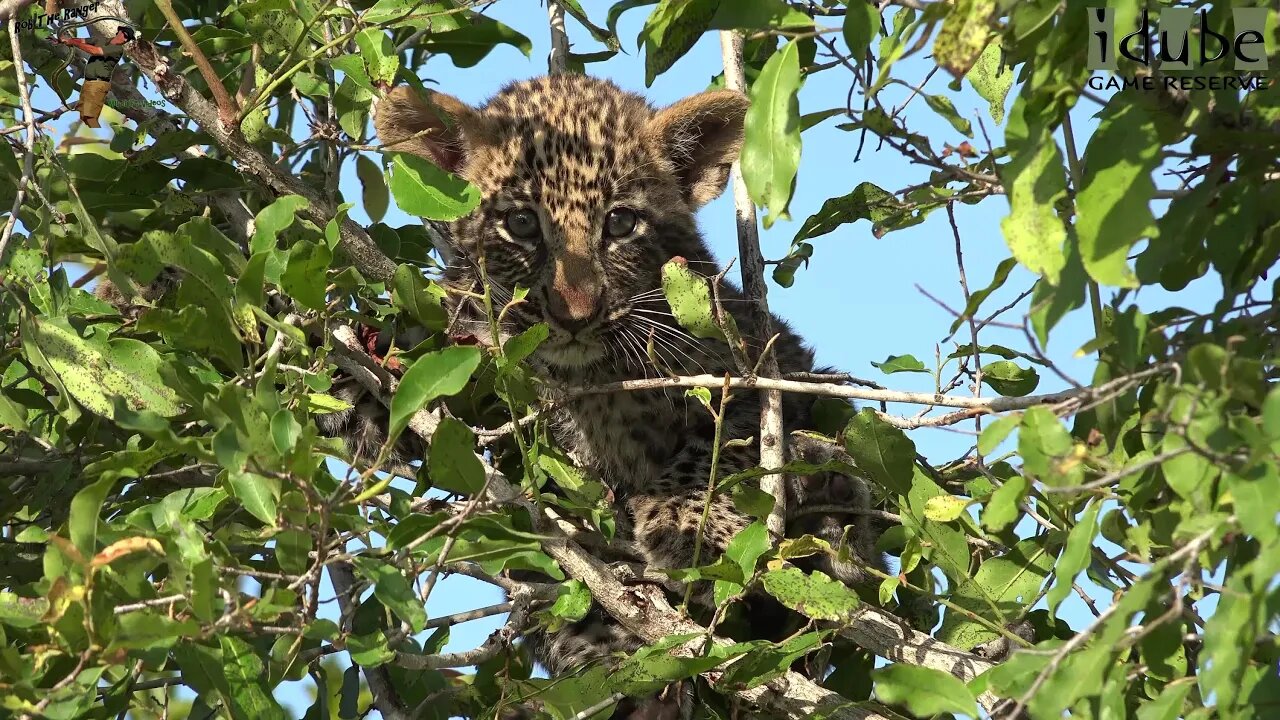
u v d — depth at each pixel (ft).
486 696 17.56
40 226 15.30
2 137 16.37
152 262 13.28
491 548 13.41
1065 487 10.99
